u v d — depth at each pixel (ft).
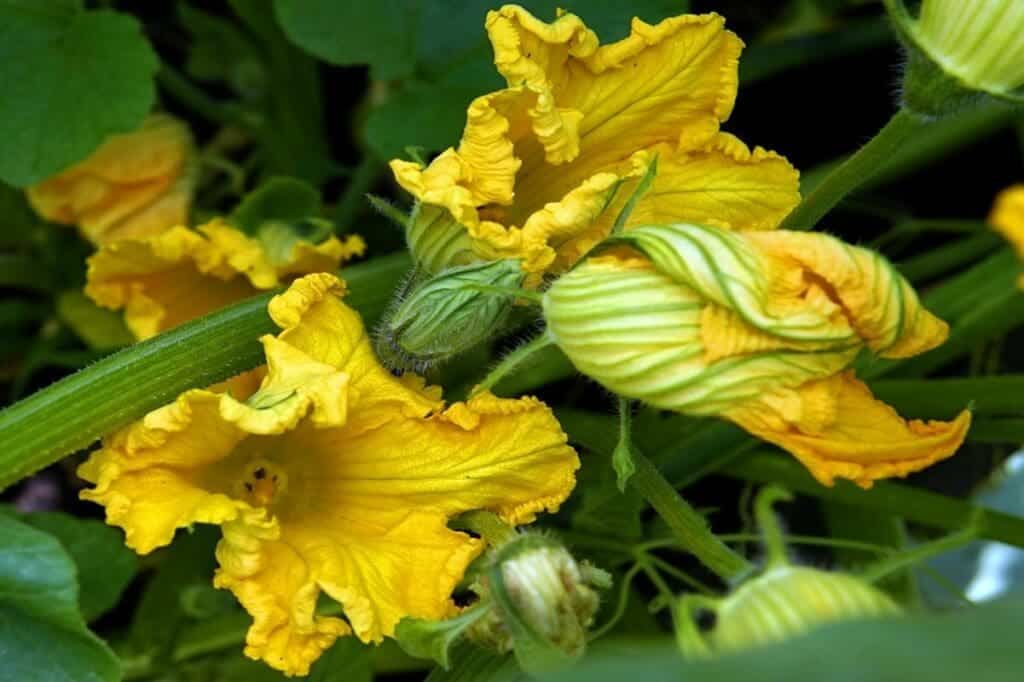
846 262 2.21
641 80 2.44
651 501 2.41
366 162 3.03
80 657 2.45
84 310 3.11
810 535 3.07
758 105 3.34
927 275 3.12
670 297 2.25
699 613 2.98
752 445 2.77
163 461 2.39
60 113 2.78
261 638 2.37
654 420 2.73
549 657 2.30
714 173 2.49
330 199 3.32
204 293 2.85
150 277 2.81
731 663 1.79
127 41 2.80
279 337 2.40
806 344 2.22
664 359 2.26
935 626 1.78
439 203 2.36
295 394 2.33
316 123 3.14
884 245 3.31
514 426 2.40
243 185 3.14
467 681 2.46
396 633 2.37
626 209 2.39
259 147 3.18
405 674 3.05
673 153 2.49
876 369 2.80
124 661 2.86
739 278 2.21
